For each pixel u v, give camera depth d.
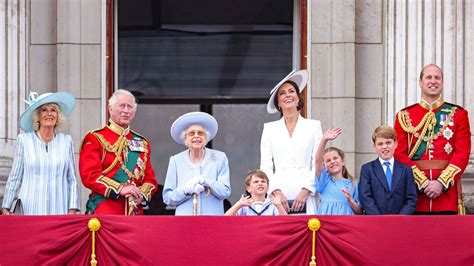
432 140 42.19
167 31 52.16
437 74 42.34
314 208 41.59
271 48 52.12
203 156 41.72
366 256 38.78
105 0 50.44
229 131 52.66
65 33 50.03
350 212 41.44
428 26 47.94
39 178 41.12
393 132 41.06
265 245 38.84
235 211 39.84
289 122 42.59
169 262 38.84
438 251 38.84
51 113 41.31
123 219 39.06
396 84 48.56
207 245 38.91
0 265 38.88
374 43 50.12
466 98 47.25
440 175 41.34
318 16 50.16
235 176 52.25
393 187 40.75
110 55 50.69
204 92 52.22
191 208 40.94
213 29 52.25
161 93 52.16
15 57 47.75
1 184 46.50
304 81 43.19
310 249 38.84
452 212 41.47
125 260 38.91
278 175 42.06
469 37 47.47
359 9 50.22
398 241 38.84
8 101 47.34
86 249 39.00
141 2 52.06
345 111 49.75
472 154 46.50
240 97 52.31
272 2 52.12
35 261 38.94
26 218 39.03
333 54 50.00
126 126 41.69
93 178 40.62
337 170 41.78
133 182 41.25
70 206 41.38
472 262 38.84
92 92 50.00
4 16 47.62
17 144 41.47
